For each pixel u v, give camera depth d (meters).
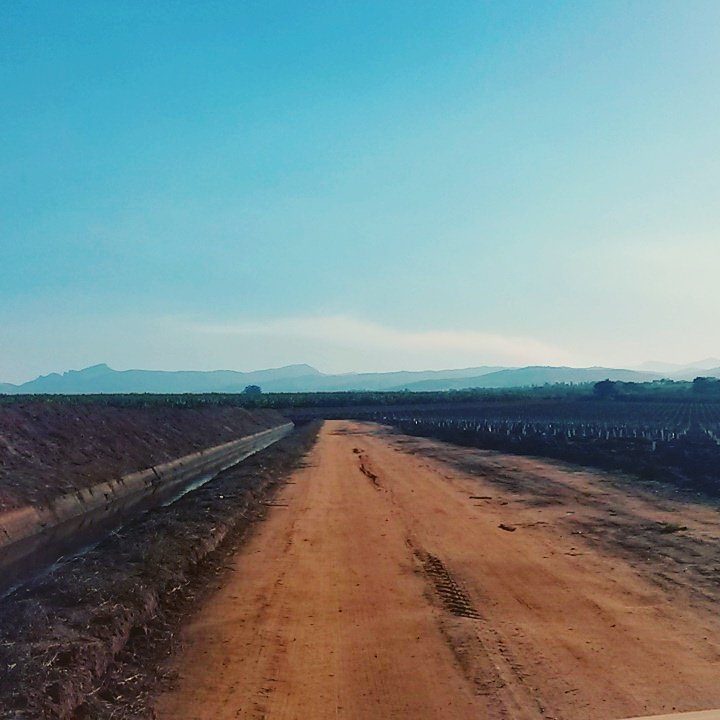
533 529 17.88
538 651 9.51
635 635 9.99
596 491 24.02
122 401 86.62
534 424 69.81
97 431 39.41
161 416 55.25
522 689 8.32
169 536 16.86
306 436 60.72
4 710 7.36
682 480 25.30
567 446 40.22
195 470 45.06
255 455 44.03
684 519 18.34
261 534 18.64
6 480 25.47
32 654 8.84
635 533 16.88
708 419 75.12
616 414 88.00
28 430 33.16
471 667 9.05
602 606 11.38
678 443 41.12
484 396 141.62
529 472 30.33
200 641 10.43
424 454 41.88
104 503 29.98
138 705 8.21
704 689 8.10
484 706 7.92
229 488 26.41
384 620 11.09
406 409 116.25
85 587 12.15
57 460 31.16
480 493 24.84
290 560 15.45
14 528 22.42
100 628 10.07
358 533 18.27
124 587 12.05
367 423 83.94
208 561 15.59
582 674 8.68
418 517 20.30
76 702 8.01
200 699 8.39
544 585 12.73
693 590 12.08
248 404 104.12
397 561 14.95
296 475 32.72
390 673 9.01
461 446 47.00
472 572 13.80
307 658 9.62
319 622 11.12
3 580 16.50
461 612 11.34
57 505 26.05
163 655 9.89
